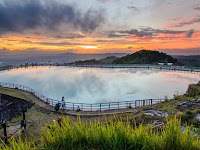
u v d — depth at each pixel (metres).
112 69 55.75
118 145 2.65
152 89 25.30
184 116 6.66
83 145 2.92
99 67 59.84
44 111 14.01
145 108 11.67
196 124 5.80
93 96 21.77
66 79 35.66
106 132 2.94
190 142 2.55
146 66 59.09
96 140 2.96
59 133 3.22
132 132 2.85
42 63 64.69
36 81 33.09
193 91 15.58
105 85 28.98
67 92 23.86
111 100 19.81
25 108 10.04
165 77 37.50
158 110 9.34
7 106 8.90
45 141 3.24
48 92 24.00
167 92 23.56
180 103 10.45
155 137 2.78
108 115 12.16
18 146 2.81
